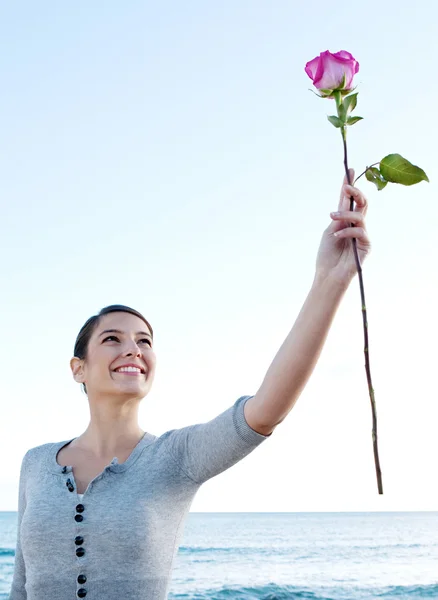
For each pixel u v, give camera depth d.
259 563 34.31
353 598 25.14
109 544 2.62
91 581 2.61
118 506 2.67
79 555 2.62
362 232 2.05
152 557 2.64
